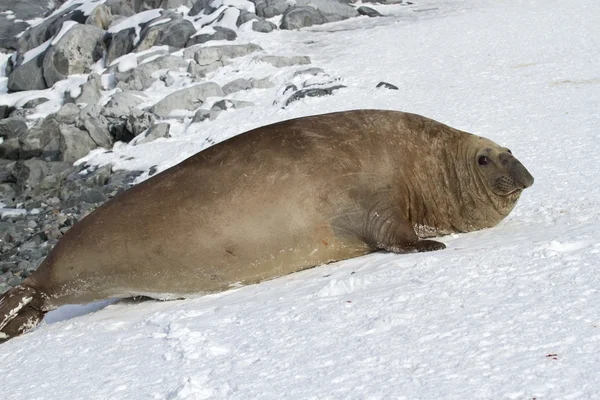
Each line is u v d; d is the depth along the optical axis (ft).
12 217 86.38
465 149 42.98
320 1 148.87
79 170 98.27
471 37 125.18
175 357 27.14
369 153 41.34
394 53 119.96
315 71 112.27
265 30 140.87
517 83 96.02
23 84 136.67
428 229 42.91
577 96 85.87
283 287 36.32
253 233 38.75
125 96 110.11
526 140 69.26
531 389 19.79
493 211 42.45
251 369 24.53
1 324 39.55
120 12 153.69
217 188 39.32
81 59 136.15
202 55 121.49
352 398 20.99
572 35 120.06
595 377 19.86
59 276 40.40
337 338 25.95
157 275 39.40
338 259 40.70
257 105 104.17
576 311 24.44
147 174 88.02
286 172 39.55
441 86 98.94
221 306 34.37
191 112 107.04
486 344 23.00
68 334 34.86
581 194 47.96
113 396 24.45
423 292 29.14
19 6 171.22
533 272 29.25
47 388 26.78
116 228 39.55
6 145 110.01
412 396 20.48
